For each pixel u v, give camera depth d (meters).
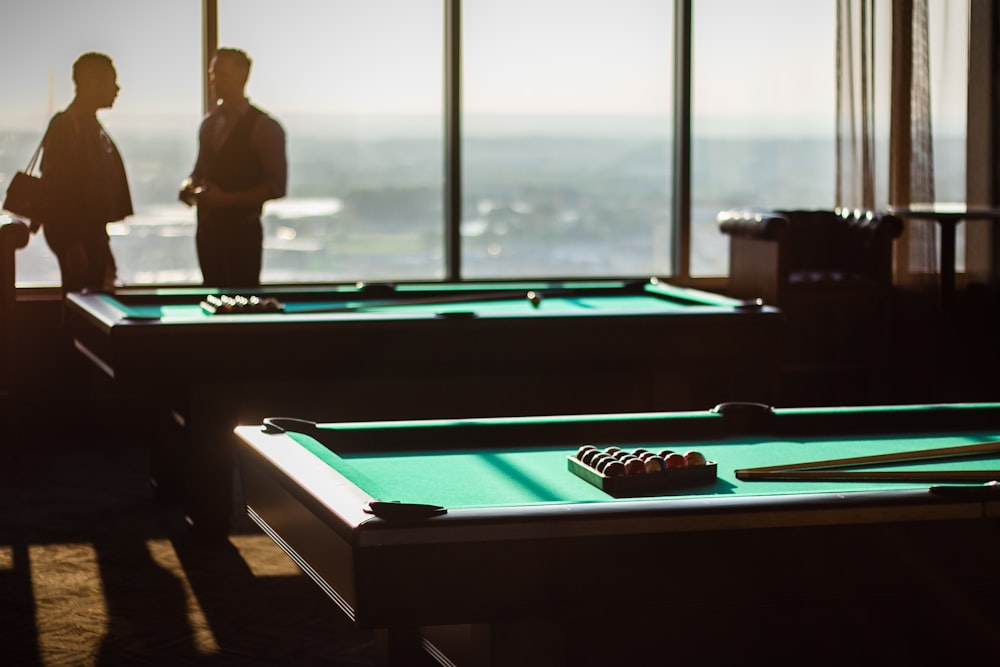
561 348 3.81
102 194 5.33
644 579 1.80
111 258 5.54
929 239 6.46
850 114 6.38
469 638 1.88
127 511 4.27
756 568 1.84
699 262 6.58
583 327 3.81
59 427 5.67
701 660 1.97
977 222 6.59
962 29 6.51
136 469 4.96
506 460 2.36
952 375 6.33
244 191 5.25
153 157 5.92
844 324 6.33
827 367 6.33
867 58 6.36
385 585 1.71
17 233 4.99
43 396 5.66
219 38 5.93
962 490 1.91
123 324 3.46
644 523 1.79
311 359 3.63
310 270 6.20
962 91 6.53
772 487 2.15
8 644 2.97
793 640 2.02
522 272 6.43
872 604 2.03
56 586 3.43
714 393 6.18
